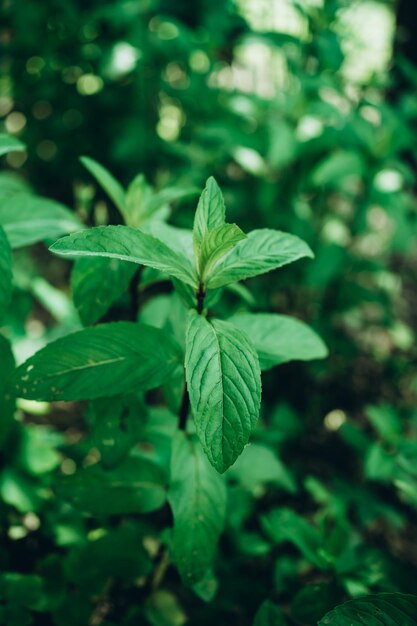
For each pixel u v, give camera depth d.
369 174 0.57
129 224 0.37
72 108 0.77
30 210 0.37
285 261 0.31
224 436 0.29
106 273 0.34
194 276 0.31
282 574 0.41
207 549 0.34
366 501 0.51
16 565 0.42
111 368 0.32
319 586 0.38
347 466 0.67
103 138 0.77
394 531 0.61
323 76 0.60
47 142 0.84
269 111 0.63
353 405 0.74
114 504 0.36
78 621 0.38
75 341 0.32
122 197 0.37
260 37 0.60
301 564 0.48
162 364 0.33
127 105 0.75
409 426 0.69
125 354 0.32
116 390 0.32
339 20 0.67
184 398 0.34
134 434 0.36
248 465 0.40
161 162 0.73
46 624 0.41
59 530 0.42
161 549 0.41
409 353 0.79
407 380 0.77
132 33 0.63
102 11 0.62
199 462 0.34
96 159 0.77
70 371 0.32
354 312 0.78
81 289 0.34
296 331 0.35
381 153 0.56
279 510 0.41
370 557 0.42
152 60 0.69
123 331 0.33
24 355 0.42
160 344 0.33
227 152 0.64
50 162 0.83
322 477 0.65
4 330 0.44
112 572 0.38
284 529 0.40
